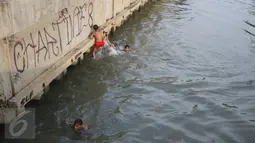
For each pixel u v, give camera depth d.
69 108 8.85
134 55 12.80
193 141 7.77
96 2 12.10
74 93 9.62
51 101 9.07
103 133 7.90
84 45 11.23
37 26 7.96
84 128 7.90
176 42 14.80
